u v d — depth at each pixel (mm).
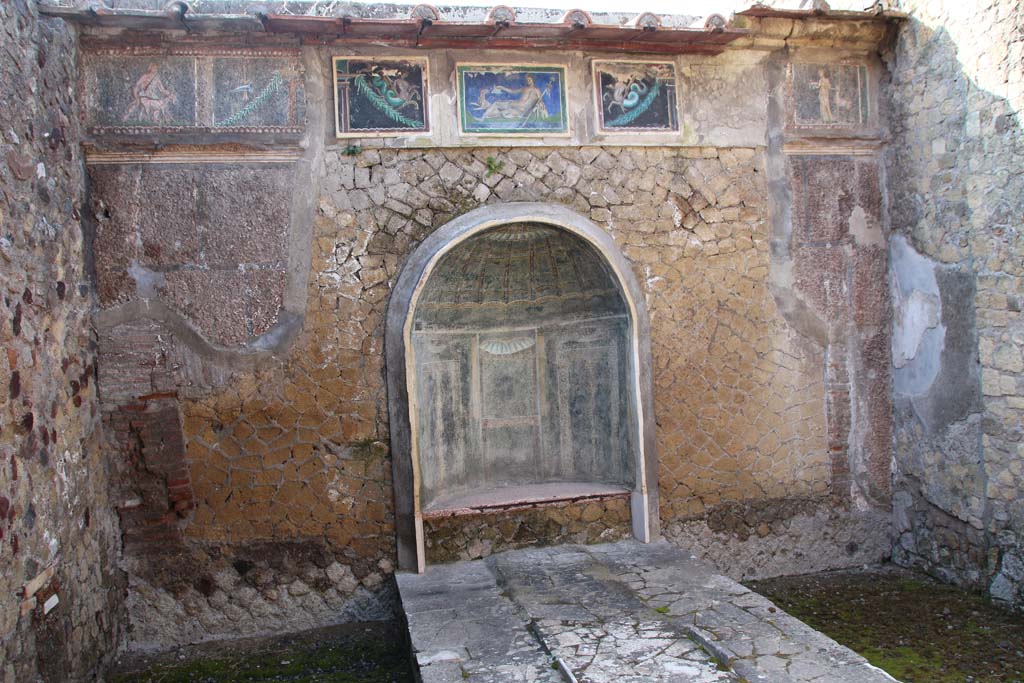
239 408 4832
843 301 5578
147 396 4734
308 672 4402
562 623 4023
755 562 5512
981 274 4871
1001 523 4824
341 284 4926
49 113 4129
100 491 4566
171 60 4730
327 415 4922
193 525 4812
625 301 5262
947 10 5020
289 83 4859
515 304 5828
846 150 5566
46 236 3990
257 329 4844
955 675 4023
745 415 5473
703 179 5387
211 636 4844
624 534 5406
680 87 5344
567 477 5871
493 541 5203
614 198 5266
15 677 3264
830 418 5590
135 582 4762
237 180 4820
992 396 4832
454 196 5059
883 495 5684
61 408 4059
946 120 5078
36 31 3990
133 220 4707
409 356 4930
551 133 5164
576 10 4848
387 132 4965
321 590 4957
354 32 4781
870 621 4738
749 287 5457
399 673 4336
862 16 5266
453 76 5043
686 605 4211
